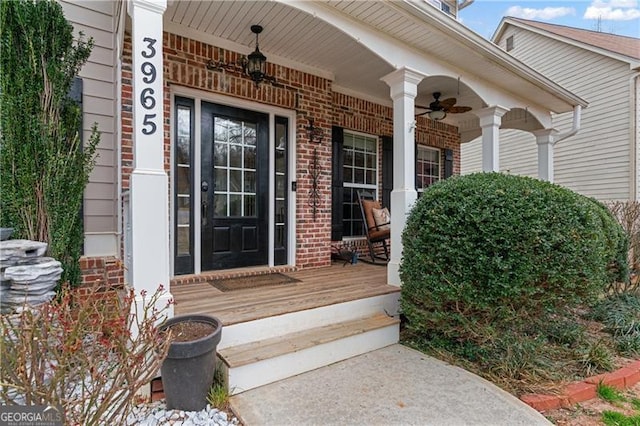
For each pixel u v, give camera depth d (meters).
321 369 2.39
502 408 1.93
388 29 3.21
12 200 2.43
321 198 4.44
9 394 1.35
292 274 3.94
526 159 8.90
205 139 3.65
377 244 5.46
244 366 2.07
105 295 1.64
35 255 2.16
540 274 2.29
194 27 3.33
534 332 2.79
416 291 2.73
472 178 2.79
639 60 6.80
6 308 1.98
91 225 3.50
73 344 1.38
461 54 3.68
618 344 2.89
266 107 4.02
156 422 1.77
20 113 2.46
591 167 7.60
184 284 3.38
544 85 4.57
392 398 2.02
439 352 2.66
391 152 5.64
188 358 1.80
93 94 3.50
